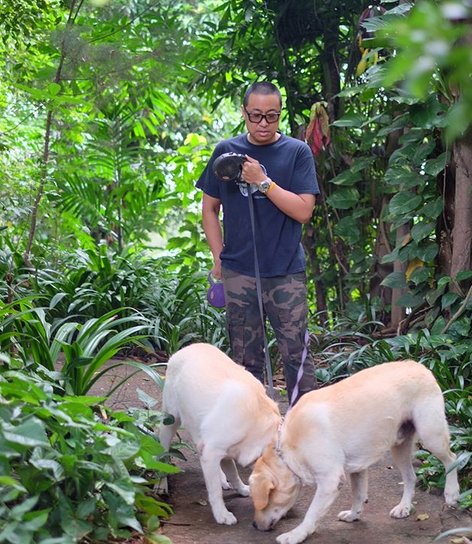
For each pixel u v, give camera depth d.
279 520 3.45
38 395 2.94
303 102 7.54
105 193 9.69
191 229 8.96
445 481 3.68
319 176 7.17
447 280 5.46
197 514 3.54
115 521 2.93
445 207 5.69
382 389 3.31
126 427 3.35
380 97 6.73
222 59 7.73
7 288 6.03
